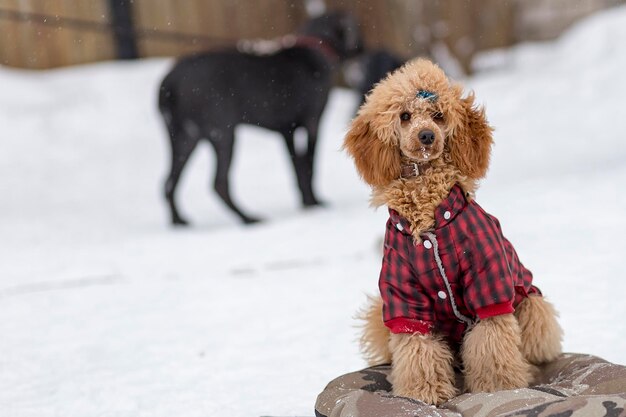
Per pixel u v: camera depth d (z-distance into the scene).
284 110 12.18
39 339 7.03
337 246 9.59
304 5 19.30
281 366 5.83
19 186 15.12
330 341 6.30
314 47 12.30
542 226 9.12
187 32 18.92
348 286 7.87
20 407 5.41
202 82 11.63
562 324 6.01
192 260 9.68
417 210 4.52
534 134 15.86
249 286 8.26
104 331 7.12
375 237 9.79
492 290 4.45
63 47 18.53
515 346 4.59
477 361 4.61
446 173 4.54
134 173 15.97
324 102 12.50
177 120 11.90
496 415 3.98
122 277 9.12
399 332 4.59
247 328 6.84
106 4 18.33
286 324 6.86
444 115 4.55
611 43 20.55
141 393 5.50
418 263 4.51
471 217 4.51
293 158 12.51
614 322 5.96
